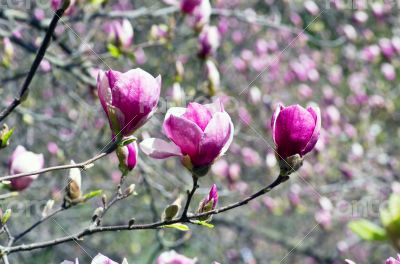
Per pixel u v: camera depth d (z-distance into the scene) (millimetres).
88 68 3445
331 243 5371
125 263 1528
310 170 5113
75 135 4207
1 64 3424
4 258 1685
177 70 3201
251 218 5285
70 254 4457
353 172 5910
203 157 1391
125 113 1403
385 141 6734
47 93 5020
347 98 6746
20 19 3447
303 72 5977
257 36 6328
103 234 5082
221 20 5656
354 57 6535
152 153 1409
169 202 3787
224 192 3883
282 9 6129
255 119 4777
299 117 1405
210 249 4961
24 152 2057
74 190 1812
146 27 4535
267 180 5203
